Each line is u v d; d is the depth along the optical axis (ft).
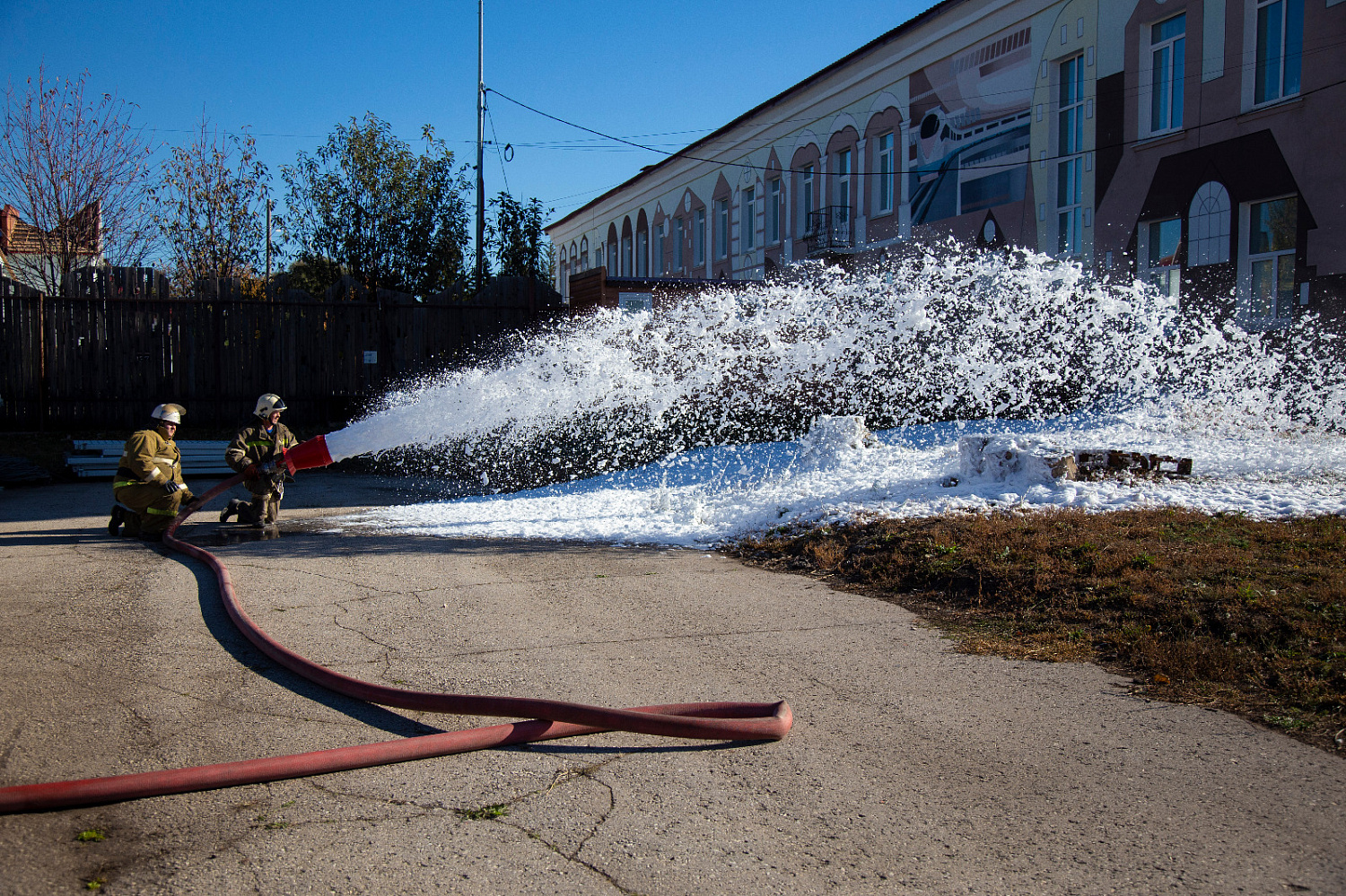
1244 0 44.52
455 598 18.21
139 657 14.20
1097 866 8.01
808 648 14.73
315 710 12.04
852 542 21.63
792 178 83.97
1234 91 45.19
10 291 48.49
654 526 26.61
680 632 15.71
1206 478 25.02
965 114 63.00
